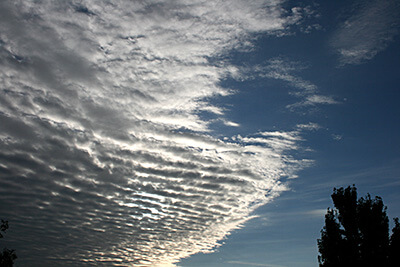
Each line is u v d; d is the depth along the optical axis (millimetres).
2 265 15922
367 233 15758
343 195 17188
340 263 15867
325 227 17469
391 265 14828
